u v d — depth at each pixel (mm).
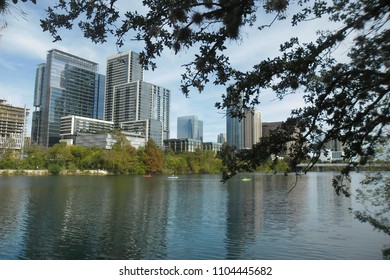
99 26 5840
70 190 52594
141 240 20844
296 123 6965
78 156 112625
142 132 190500
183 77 6344
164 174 121375
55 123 194125
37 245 19453
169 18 5695
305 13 7234
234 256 17547
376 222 13406
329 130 6812
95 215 29766
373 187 15078
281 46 6793
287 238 21438
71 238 21188
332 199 41875
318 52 6355
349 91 7008
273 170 7023
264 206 36312
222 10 5582
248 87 6367
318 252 18250
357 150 6805
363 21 6188
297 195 47906
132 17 5871
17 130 148375
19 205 35250
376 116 7047
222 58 6328
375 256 17375
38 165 105438
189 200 41781
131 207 35125
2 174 95375
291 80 6715
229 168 6938
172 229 24078
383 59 7191
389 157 10711
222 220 27859
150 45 6055
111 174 109625
